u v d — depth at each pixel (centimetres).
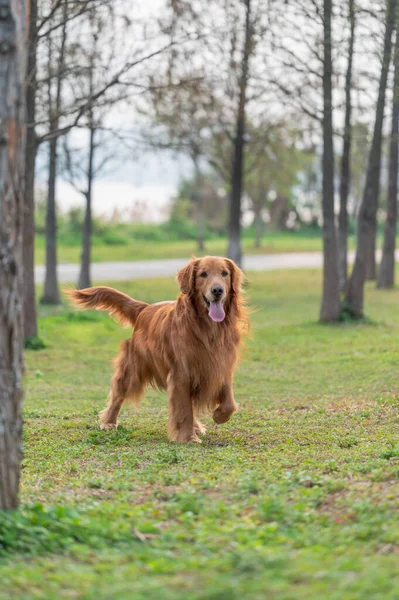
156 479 607
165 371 827
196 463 665
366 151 3086
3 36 444
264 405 1056
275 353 1578
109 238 5378
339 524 467
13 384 459
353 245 5609
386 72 1839
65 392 1233
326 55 1820
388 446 705
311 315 2275
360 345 1609
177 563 397
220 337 802
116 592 348
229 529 451
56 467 686
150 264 4212
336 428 835
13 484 469
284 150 3122
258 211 5297
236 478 585
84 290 912
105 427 889
